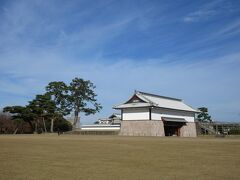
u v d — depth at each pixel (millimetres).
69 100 60406
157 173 7684
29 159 10344
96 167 8633
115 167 8656
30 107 52500
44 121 57250
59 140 23453
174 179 6902
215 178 7023
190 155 11914
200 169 8336
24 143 19141
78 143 19359
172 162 9750
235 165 9109
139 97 43250
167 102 47469
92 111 62438
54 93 57875
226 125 52188
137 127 43094
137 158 10844
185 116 48969
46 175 7301
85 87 61406
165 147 16016
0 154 11945
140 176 7262
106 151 13578
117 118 73562
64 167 8578
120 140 23828
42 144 18188
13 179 6766
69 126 62812
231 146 16797
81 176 7215
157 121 42719
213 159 10602
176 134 47875
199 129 53281
